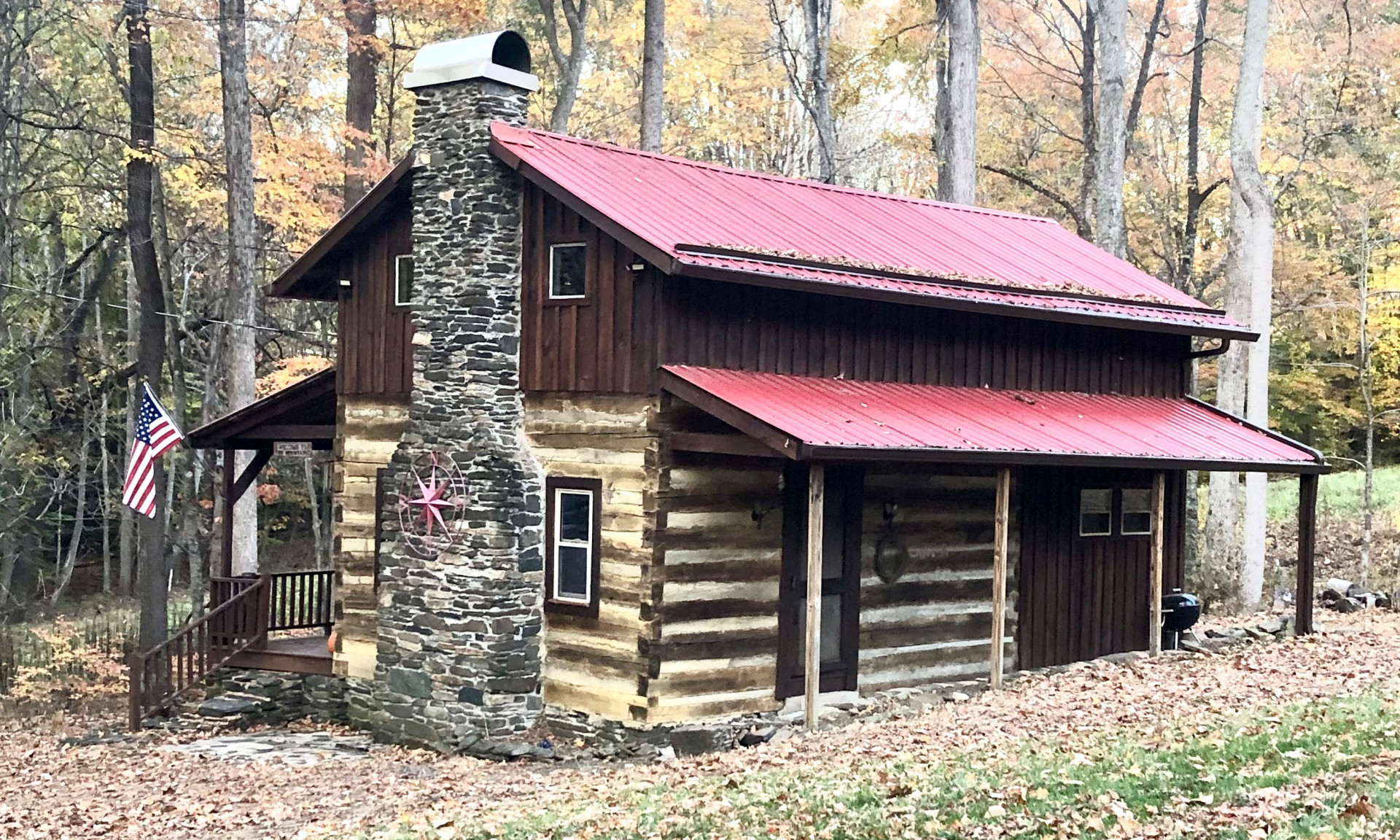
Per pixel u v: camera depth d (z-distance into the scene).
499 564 16.53
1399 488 36.03
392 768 15.73
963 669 18.55
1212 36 35.94
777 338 16.80
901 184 47.06
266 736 18.27
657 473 15.58
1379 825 8.21
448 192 17.22
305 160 29.12
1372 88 34.09
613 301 16.11
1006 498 16.64
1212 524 27.75
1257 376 26.25
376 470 18.62
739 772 13.11
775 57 41.41
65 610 32.78
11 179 29.81
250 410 20.03
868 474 17.55
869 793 10.87
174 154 27.73
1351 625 22.39
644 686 15.57
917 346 18.34
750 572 16.33
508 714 16.53
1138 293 20.83
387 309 18.59
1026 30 41.91
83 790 15.62
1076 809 9.53
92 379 31.98
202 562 33.22
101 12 27.59
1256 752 10.84
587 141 18.30
